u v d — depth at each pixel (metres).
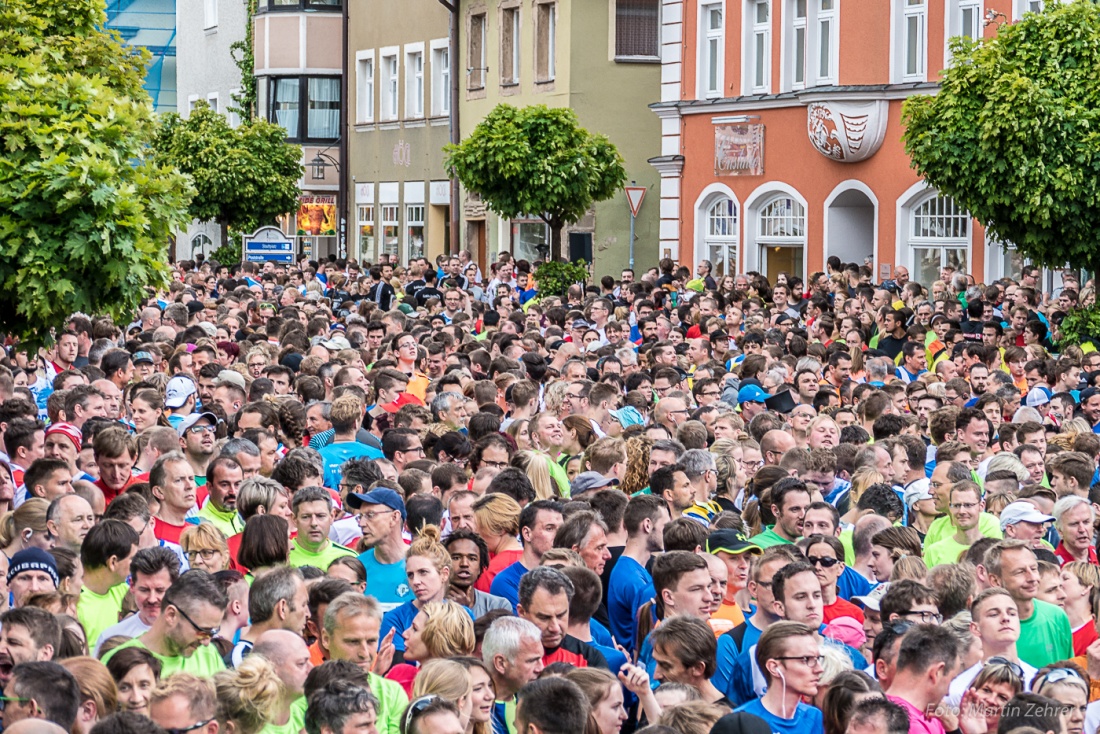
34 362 21.75
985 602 11.34
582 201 43.75
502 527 13.67
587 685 9.74
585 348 28.47
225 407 19.95
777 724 10.00
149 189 18.25
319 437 18.58
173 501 14.21
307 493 13.67
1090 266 30.06
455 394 19.62
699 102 47.00
